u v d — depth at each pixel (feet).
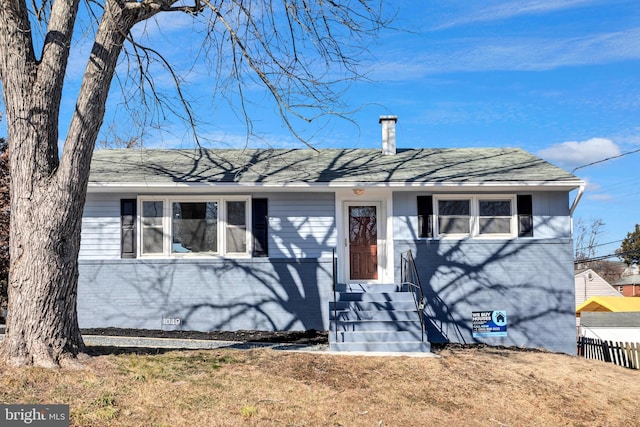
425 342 40.91
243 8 34.09
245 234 50.88
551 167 53.98
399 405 29.66
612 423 30.63
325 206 51.37
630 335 78.84
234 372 31.73
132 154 59.82
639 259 178.60
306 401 28.81
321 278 50.57
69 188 29.09
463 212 51.49
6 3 28.84
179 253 50.49
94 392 26.94
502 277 50.80
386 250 52.34
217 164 55.67
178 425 25.04
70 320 29.91
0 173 50.90
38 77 29.48
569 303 50.62
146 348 35.60
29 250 28.84
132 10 30.35
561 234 51.24
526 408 31.22
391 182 49.29
